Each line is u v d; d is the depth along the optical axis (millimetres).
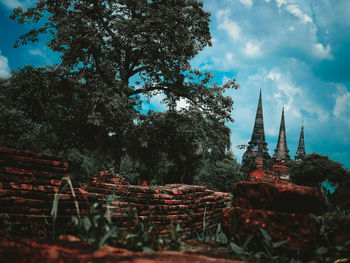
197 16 26500
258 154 81125
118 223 4316
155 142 25359
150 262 2006
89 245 2514
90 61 25438
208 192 7398
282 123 95688
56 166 4336
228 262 2293
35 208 3896
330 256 2900
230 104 27453
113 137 22016
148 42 24859
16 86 15805
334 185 4207
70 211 4113
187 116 26000
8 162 4023
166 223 5465
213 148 26297
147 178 26094
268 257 2611
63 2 24469
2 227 3590
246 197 3193
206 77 27547
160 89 28125
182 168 27312
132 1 24922
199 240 4453
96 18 25703
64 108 17562
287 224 2832
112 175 8281
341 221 3049
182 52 26062
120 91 25203
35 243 2238
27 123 12062
